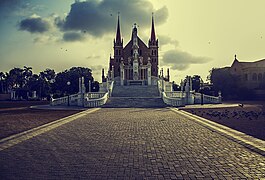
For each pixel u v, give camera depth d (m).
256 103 44.00
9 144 9.80
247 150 8.66
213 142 10.04
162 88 52.84
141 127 14.37
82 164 7.11
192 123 16.09
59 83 92.62
